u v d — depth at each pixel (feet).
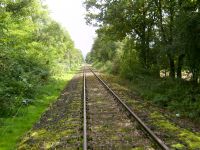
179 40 54.60
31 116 44.27
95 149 26.73
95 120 38.52
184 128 33.63
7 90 46.47
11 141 32.07
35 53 81.56
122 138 29.71
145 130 31.86
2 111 42.22
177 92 55.36
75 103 53.98
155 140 27.58
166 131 32.07
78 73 172.86
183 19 52.42
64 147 27.81
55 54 114.73
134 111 44.39
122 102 50.01
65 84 97.71
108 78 117.50
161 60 83.56
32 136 32.83
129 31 98.02
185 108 45.75
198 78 65.72
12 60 51.49
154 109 46.52
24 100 45.96
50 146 28.55
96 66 260.62
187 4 58.18
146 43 94.53
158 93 61.98
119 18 94.02
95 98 59.98
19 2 71.87
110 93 67.67
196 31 50.26
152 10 85.56
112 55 180.96
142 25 95.09
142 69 94.68
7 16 58.03
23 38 69.92
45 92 67.46
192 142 27.89
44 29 104.68
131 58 103.04
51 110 48.75
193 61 55.26
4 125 37.60
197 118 40.04
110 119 38.93
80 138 30.45
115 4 92.79
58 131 33.78
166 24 76.43
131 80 95.25
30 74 62.80
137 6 89.45
